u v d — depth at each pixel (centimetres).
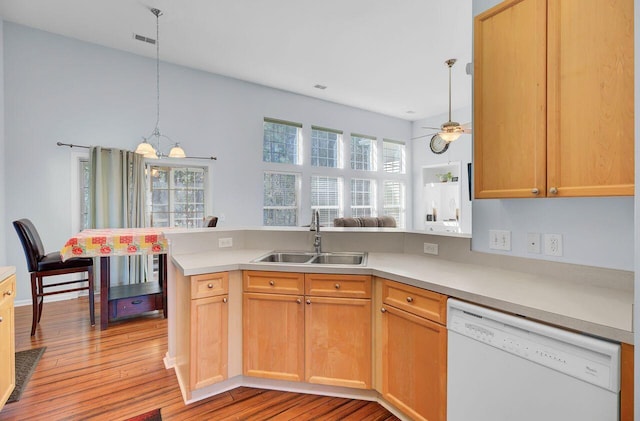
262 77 531
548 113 138
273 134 595
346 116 683
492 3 178
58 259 315
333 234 262
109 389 213
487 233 194
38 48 393
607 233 146
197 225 514
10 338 187
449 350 147
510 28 151
